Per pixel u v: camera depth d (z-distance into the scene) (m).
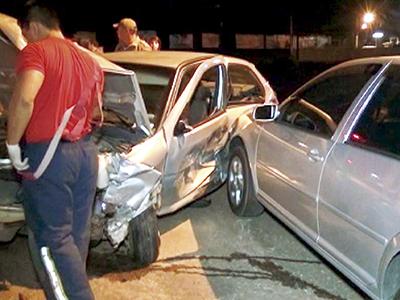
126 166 4.25
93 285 4.48
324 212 4.18
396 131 3.72
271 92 7.02
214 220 5.93
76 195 3.70
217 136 5.87
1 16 3.95
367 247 3.66
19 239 5.30
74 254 3.68
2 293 4.35
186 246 5.27
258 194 5.60
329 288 4.55
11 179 4.05
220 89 6.09
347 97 4.35
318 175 4.26
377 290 3.60
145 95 5.54
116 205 4.31
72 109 3.54
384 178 3.57
